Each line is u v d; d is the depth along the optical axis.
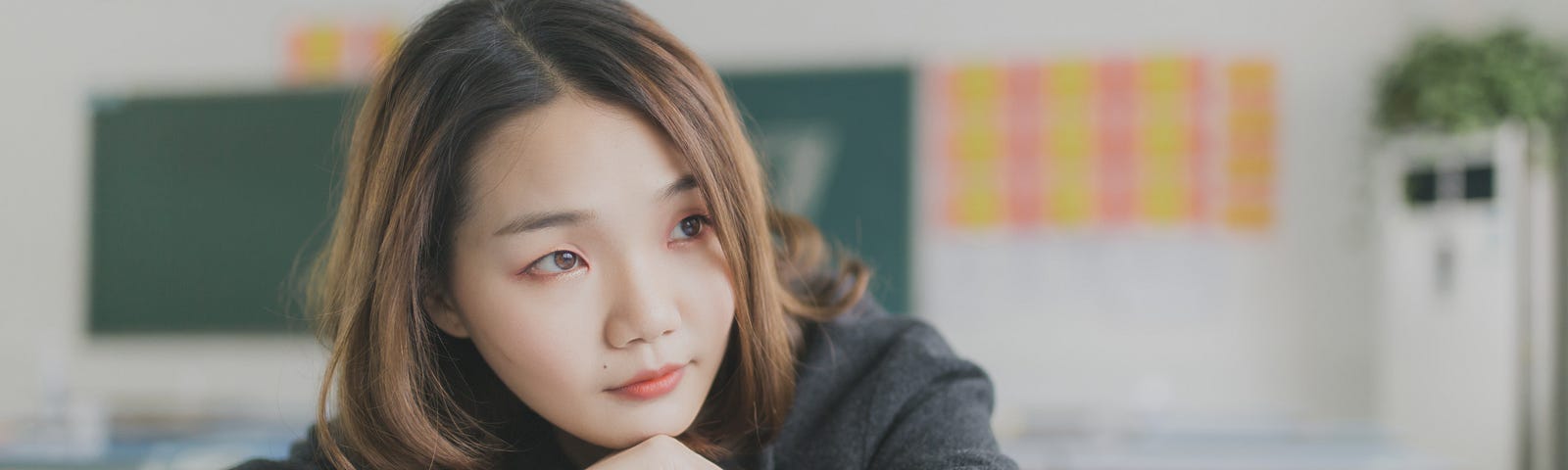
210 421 2.72
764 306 0.58
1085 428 2.46
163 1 3.51
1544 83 2.67
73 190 3.54
